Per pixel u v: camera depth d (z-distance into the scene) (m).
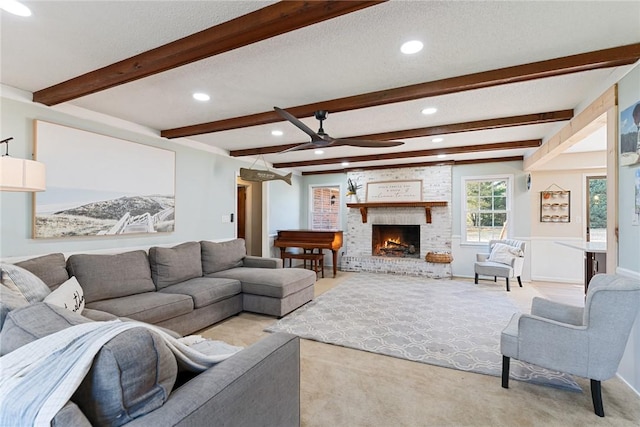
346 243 7.26
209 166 4.98
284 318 3.66
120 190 3.61
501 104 3.21
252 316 3.77
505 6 1.72
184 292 3.26
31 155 2.87
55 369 0.87
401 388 2.21
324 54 2.24
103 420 0.86
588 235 5.70
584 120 3.04
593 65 2.22
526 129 4.10
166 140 4.23
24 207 2.82
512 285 5.45
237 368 1.22
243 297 3.86
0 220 2.68
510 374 2.39
